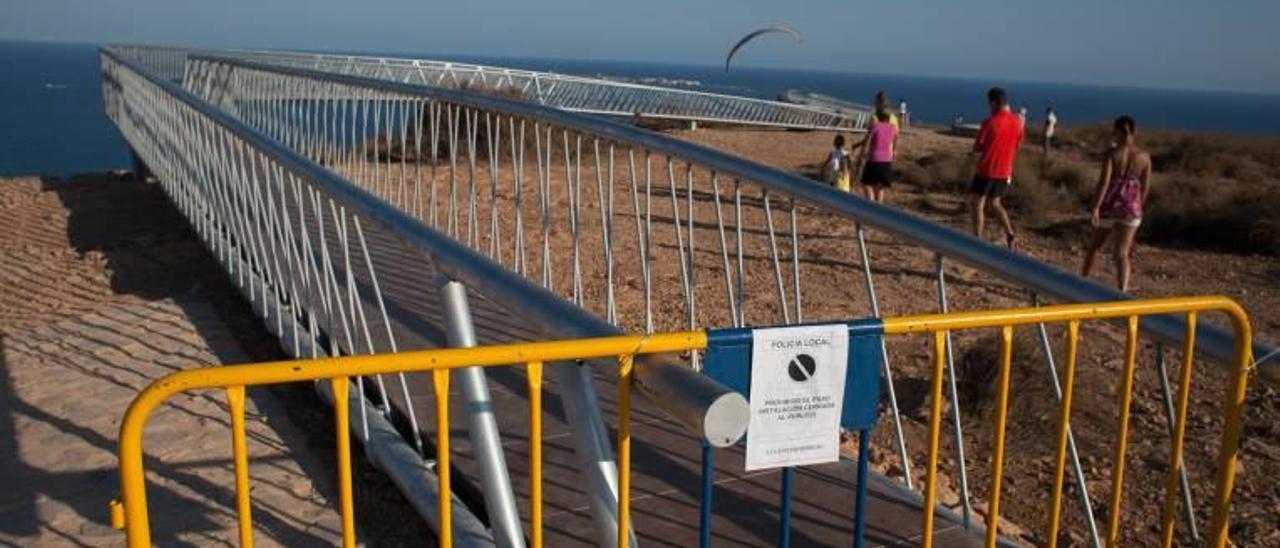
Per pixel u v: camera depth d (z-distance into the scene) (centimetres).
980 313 256
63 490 433
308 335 571
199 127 891
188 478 434
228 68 1623
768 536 355
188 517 397
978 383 606
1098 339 728
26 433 499
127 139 1816
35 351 645
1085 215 1456
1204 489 501
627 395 228
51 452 475
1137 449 549
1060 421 275
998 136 1114
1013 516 473
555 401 471
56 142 8950
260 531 387
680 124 3161
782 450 235
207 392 541
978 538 360
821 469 411
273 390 541
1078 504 486
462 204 1309
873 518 371
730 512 372
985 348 630
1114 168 920
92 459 467
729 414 208
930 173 1812
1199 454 541
